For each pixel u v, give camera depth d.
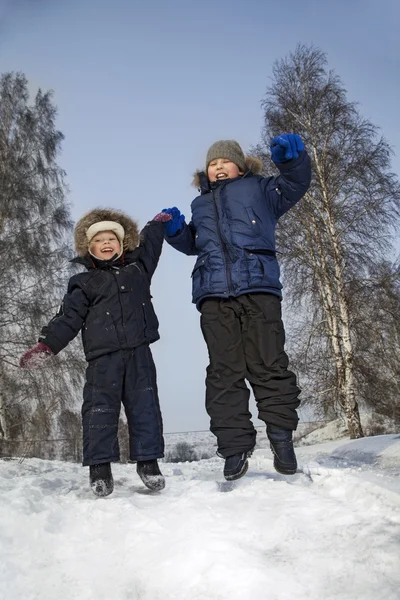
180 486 3.41
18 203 16.47
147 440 3.27
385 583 1.70
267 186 3.47
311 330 14.91
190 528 2.26
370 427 16.53
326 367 14.79
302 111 15.91
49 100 18.09
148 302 3.51
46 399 14.53
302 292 15.05
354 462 5.27
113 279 3.44
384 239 14.95
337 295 14.83
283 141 3.23
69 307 3.39
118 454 3.24
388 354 14.91
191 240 3.89
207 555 1.95
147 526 2.36
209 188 3.68
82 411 3.29
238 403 3.21
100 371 3.28
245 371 3.27
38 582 1.93
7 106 17.48
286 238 15.12
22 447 13.08
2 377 14.77
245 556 1.94
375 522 2.20
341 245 15.04
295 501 2.60
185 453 20.12
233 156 3.71
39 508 2.64
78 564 2.07
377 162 15.13
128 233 3.60
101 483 3.15
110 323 3.33
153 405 3.32
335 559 1.89
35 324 15.15
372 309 14.73
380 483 2.69
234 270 3.33
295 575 1.81
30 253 15.81
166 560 1.99
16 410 14.58
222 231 3.42
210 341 3.33
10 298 15.32
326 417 14.85
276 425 3.18
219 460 7.14
